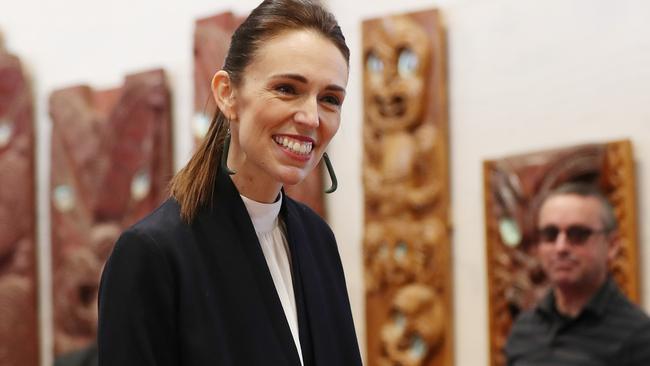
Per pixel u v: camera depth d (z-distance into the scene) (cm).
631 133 484
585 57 500
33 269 710
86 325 673
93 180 674
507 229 512
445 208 536
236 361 203
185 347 201
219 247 209
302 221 238
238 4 639
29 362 703
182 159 655
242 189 218
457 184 541
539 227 443
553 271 425
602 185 479
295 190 577
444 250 536
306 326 221
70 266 680
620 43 489
